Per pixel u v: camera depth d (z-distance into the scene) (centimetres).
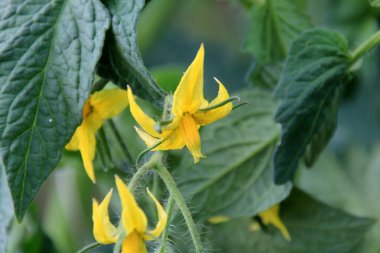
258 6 42
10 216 36
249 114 42
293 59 38
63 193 48
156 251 34
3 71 33
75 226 48
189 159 41
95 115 36
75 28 34
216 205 41
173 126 33
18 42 33
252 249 43
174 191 34
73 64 33
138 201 38
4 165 32
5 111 33
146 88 34
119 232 33
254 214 41
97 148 36
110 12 34
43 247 46
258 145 42
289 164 38
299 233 43
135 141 42
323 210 42
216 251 43
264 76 42
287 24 42
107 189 42
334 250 42
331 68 38
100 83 35
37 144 33
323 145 41
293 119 38
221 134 41
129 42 34
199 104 33
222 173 41
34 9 34
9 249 45
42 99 33
